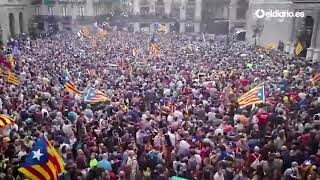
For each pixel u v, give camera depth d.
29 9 80.75
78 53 42.16
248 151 14.94
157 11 96.25
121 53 43.84
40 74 28.50
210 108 19.31
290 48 47.62
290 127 16.94
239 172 13.20
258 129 17.05
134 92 23.27
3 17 66.25
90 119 18.14
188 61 36.94
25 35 69.44
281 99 21.45
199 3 90.12
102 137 15.83
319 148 15.21
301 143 15.19
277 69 31.27
